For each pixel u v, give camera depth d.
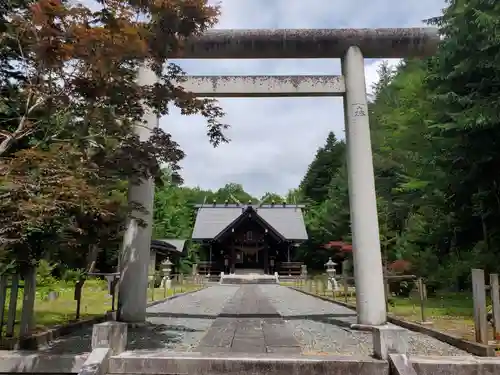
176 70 6.29
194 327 7.54
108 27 4.50
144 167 5.95
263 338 6.29
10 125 5.61
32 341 5.57
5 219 4.33
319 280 18.22
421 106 19.17
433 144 13.95
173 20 5.27
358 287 7.57
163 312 10.17
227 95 8.28
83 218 5.74
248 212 35.84
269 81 8.24
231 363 4.59
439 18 12.90
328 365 4.55
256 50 8.37
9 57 5.43
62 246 5.81
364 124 7.97
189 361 4.61
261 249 37.16
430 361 4.53
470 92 12.25
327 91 8.23
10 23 4.83
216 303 13.10
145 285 7.74
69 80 4.76
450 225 15.46
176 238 34.56
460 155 12.17
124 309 7.54
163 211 36.19
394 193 22.64
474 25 11.34
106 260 17.69
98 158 5.38
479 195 13.18
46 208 4.09
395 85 27.44
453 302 11.84
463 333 6.63
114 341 4.80
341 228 29.17
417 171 18.45
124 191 8.99
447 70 12.76
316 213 41.78
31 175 4.27
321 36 8.30
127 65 5.87
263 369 4.57
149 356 4.68
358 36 8.29
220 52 8.39
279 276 34.00
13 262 5.55
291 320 8.71
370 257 7.53
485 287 5.53
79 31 4.27
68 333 6.81
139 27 4.88
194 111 6.05
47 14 4.31
